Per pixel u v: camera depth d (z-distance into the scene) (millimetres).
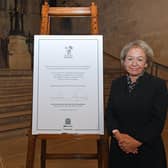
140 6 10531
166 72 9695
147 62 2109
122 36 11258
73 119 2256
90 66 2275
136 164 2104
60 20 13320
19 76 7629
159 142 2105
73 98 2262
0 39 11289
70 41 2293
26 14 12203
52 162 3865
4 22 11492
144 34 10461
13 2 11648
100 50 2285
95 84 2268
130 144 2014
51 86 2270
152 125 2006
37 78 2271
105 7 11828
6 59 11094
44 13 2434
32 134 2242
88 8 2465
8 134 5121
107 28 11812
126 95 2100
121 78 2207
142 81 2076
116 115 2180
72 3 12594
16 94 6934
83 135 2256
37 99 2264
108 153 2277
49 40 2293
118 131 2098
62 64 2277
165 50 9750
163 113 2004
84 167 3709
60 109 2262
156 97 2029
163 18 9781
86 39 2293
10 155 4141
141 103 2027
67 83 2271
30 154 2301
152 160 2059
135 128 2057
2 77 7207
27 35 11820
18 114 5828
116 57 11508
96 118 2252
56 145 4703
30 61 10844
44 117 2258
